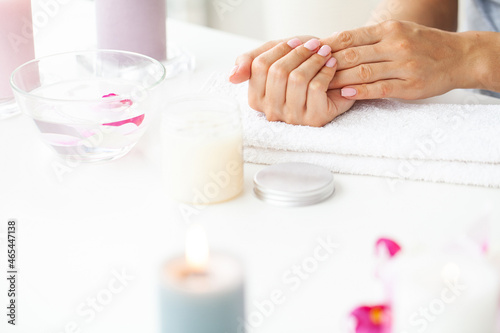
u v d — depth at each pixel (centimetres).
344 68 80
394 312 42
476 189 70
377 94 81
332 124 77
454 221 64
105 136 73
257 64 78
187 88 95
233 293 43
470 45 86
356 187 71
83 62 88
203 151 66
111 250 61
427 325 40
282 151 76
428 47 84
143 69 86
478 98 90
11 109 90
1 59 89
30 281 57
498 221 63
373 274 56
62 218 66
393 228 63
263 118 80
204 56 109
